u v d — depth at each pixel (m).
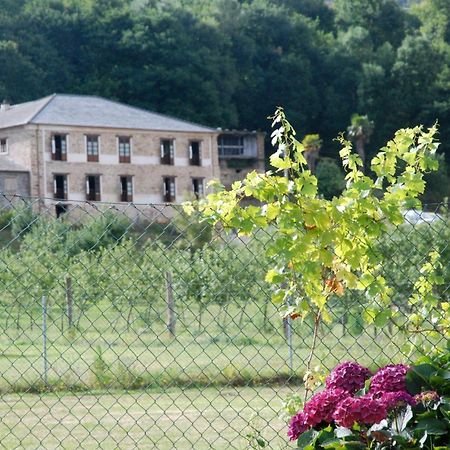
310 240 14.38
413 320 15.73
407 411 12.34
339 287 14.88
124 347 33.75
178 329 35.50
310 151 187.88
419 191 14.73
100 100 167.25
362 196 14.44
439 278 15.70
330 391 13.03
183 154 168.50
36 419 26.12
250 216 14.52
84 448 22.94
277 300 14.94
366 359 26.81
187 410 26.50
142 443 23.42
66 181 158.12
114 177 162.38
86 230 17.77
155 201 165.75
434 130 14.90
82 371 29.33
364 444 12.34
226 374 28.05
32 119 155.50
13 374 29.53
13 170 154.38
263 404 26.33
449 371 12.92
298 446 12.88
